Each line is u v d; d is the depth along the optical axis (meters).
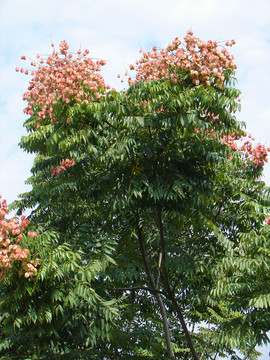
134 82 8.06
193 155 7.41
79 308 6.76
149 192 6.84
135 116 6.86
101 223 9.07
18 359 7.56
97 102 7.00
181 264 7.41
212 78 7.07
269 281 7.01
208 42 7.00
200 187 7.26
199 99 6.89
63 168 8.94
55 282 6.54
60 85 6.93
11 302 6.23
